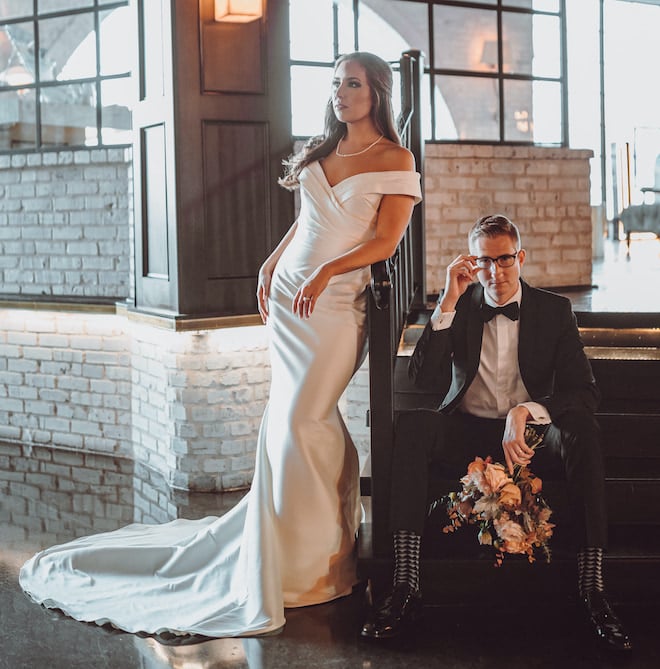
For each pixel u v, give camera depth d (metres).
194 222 5.07
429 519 3.73
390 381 3.52
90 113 6.18
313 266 3.63
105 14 6.07
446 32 6.20
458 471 3.63
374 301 3.50
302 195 3.73
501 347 3.62
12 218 6.41
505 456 3.42
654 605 3.54
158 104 5.13
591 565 3.31
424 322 4.67
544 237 6.50
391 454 3.54
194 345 5.18
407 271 4.80
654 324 4.55
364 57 3.63
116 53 6.05
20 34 6.33
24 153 6.28
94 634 3.41
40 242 6.32
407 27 6.07
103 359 6.05
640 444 3.93
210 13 5.02
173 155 5.02
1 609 3.64
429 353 3.60
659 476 3.80
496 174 6.34
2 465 5.86
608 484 3.74
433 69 6.18
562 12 6.55
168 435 5.40
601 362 4.20
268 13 5.14
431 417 3.54
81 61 6.18
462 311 3.68
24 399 6.40
